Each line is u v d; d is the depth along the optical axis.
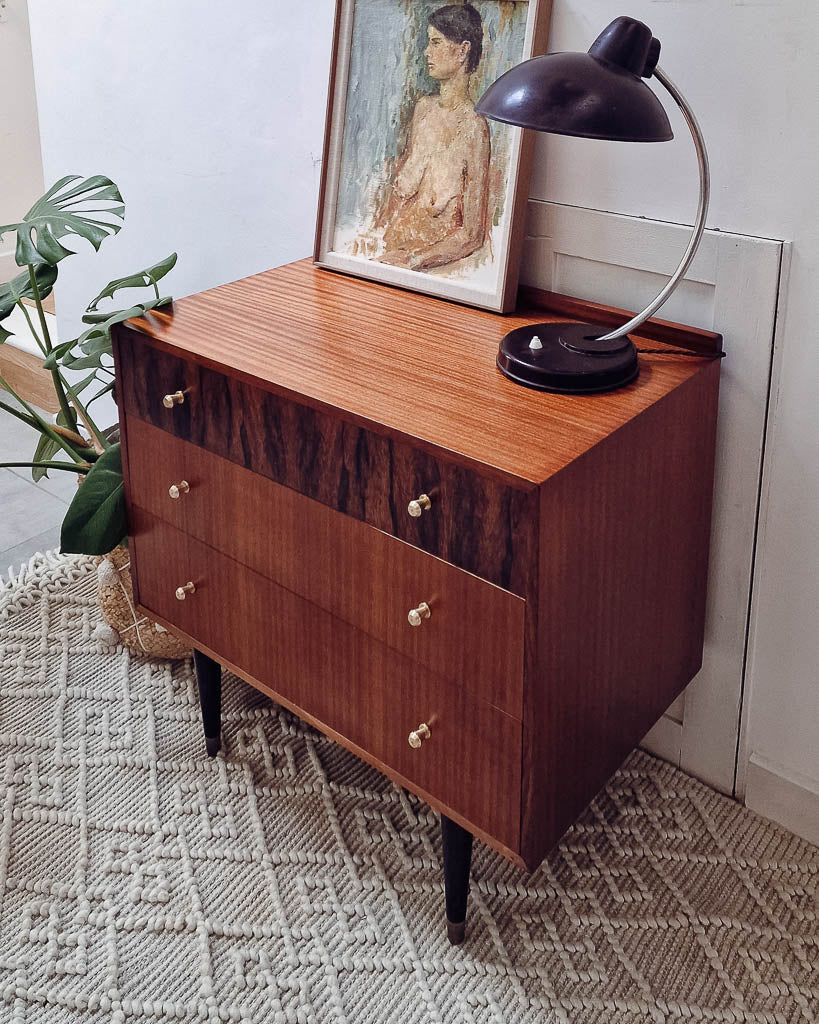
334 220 1.56
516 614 1.08
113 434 1.83
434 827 1.53
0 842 1.51
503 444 1.07
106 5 1.87
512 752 1.15
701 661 1.51
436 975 1.33
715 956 1.34
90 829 1.53
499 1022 1.27
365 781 1.61
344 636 1.29
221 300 1.46
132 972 1.34
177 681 1.82
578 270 1.40
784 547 1.37
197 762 1.65
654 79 1.26
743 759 1.54
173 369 1.34
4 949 1.36
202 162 1.86
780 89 1.16
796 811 1.50
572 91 1.02
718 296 1.28
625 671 1.29
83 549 1.53
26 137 3.16
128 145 1.98
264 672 1.44
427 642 1.19
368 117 1.49
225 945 1.37
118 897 1.43
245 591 1.40
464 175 1.40
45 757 1.66
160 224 1.99
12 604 1.99
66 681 1.81
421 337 1.34
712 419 1.32
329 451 1.19
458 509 1.09
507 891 1.44
